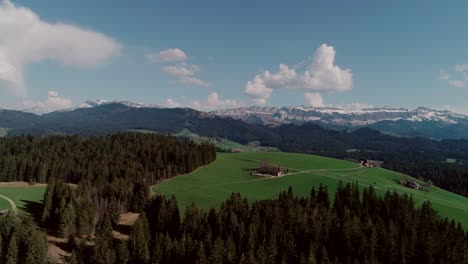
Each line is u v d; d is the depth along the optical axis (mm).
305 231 100438
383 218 121750
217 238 88375
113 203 122000
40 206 140125
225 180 190500
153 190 170625
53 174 187125
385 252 93938
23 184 181625
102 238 96062
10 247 91062
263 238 96000
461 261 92312
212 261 85438
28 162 188750
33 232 93375
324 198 142250
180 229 104875
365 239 94438
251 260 83062
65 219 109500
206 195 161750
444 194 199750
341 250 96188
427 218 119375
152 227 115000
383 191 177625
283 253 91500
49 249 102250
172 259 91500
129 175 180875
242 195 163250
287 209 113688
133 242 95438
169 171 195625
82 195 130625
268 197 161000
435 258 92438
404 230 107812
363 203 134750
